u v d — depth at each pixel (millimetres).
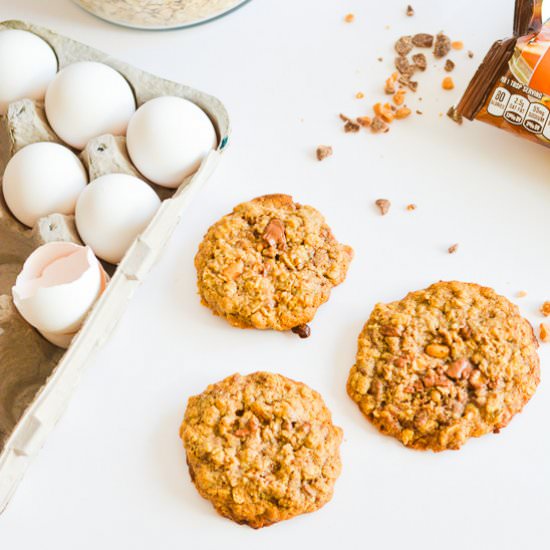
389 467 611
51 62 646
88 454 618
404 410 604
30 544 605
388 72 695
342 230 659
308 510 594
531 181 667
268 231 633
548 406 621
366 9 707
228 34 705
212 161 621
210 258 633
